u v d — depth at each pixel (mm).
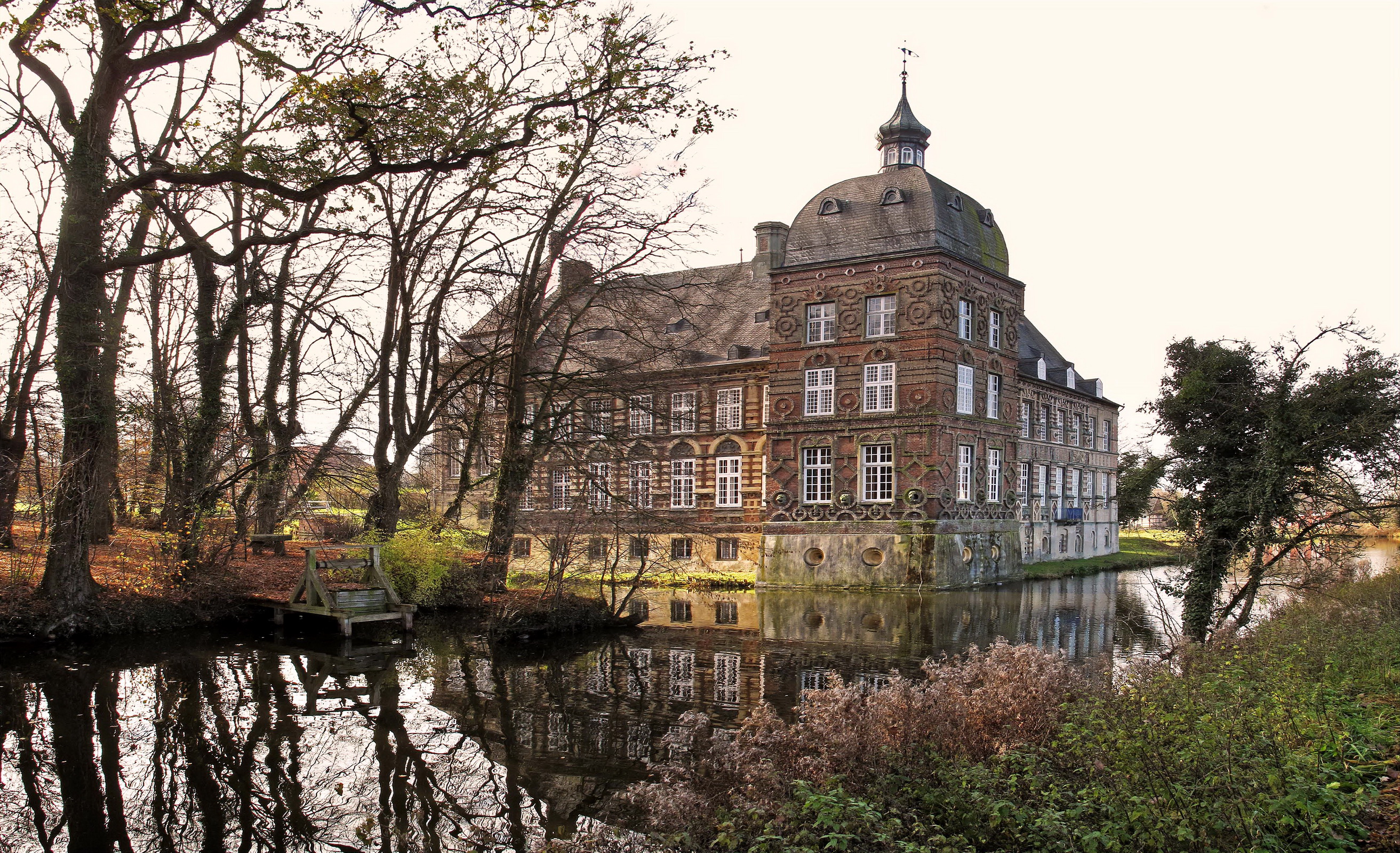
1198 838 7445
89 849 10344
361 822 11141
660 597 36156
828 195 42562
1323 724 9617
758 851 8344
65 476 20828
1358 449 20000
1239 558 22422
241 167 18672
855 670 20078
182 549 24031
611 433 30422
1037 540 53438
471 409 31453
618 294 29797
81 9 16562
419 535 27531
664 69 18453
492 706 16438
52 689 16891
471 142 18047
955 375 40031
